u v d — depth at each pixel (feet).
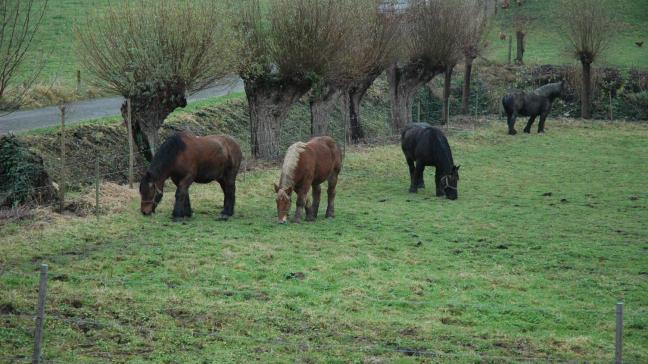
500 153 115.85
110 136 89.15
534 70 169.78
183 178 62.95
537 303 47.78
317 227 65.00
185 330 40.45
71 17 161.38
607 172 102.73
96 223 60.85
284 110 98.32
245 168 84.64
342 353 38.50
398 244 61.21
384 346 39.78
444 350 39.50
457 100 162.50
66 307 42.29
